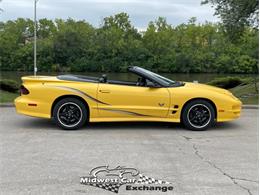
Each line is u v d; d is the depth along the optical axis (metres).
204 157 5.96
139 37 93.06
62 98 7.91
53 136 7.34
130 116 7.96
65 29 93.38
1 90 15.73
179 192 4.50
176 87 8.09
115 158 5.85
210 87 8.57
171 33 89.19
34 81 8.01
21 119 9.05
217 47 77.12
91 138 7.20
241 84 22.56
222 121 8.15
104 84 7.99
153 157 5.93
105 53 91.62
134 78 8.33
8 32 92.31
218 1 20.06
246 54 70.31
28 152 6.17
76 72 90.94
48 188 4.60
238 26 19.72
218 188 4.64
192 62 80.75
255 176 5.08
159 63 87.38
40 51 92.00
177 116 8.02
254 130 8.12
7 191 4.50
